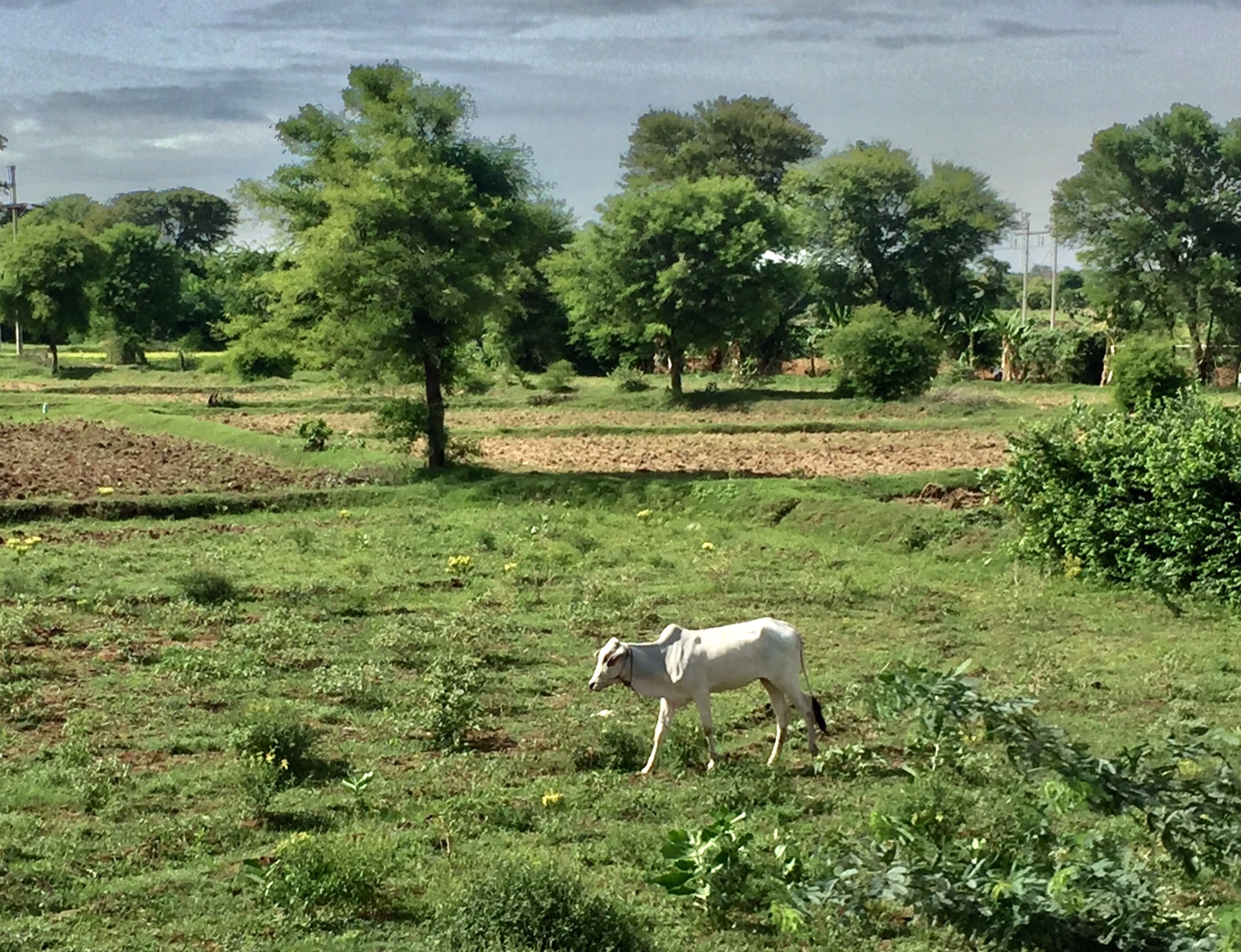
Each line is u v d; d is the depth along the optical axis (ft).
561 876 25.62
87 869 29.27
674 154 303.07
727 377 208.54
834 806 34.09
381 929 26.55
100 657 48.55
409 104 101.30
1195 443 59.82
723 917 27.07
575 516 84.17
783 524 81.20
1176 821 23.66
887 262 225.56
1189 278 189.47
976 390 175.52
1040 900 23.59
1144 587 61.41
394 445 114.21
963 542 71.77
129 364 253.03
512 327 221.05
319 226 99.14
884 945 26.16
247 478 99.76
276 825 32.27
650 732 40.65
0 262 242.99
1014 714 23.48
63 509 82.84
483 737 40.34
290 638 51.21
